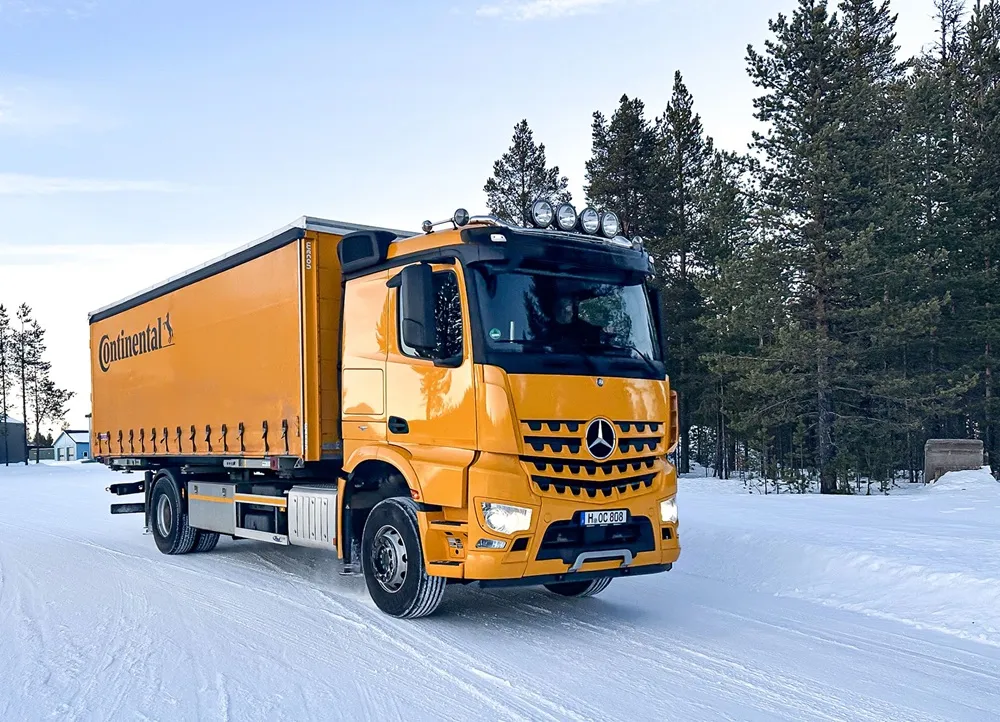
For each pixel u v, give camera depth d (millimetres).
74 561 11125
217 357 10203
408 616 7473
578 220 7512
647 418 7277
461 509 6766
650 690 5516
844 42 26953
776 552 9938
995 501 15961
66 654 6363
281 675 5809
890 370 26078
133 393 12562
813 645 6719
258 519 9812
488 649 6512
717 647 6625
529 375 6688
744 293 25562
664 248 34625
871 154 25094
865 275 24609
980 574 8172
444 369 6965
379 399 7637
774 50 25672
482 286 6848
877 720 5004
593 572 6891
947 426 34500
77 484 31719
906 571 8594
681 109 37312
